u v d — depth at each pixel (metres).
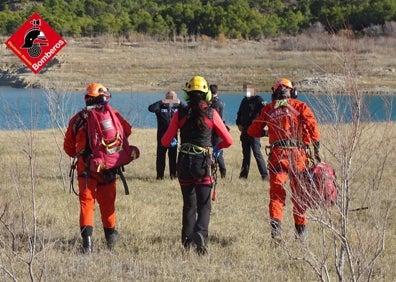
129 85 58.28
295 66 63.56
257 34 96.62
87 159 7.94
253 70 64.38
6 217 8.48
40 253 7.21
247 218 9.90
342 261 6.42
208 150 7.91
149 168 15.02
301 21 96.25
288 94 8.32
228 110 39.03
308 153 8.12
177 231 9.06
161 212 10.29
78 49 77.81
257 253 7.88
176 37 94.94
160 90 56.38
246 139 13.53
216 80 60.69
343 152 6.43
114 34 94.06
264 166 13.52
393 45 50.34
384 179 10.50
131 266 7.35
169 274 7.16
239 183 13.04
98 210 10.37
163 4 125.38
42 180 12.73
